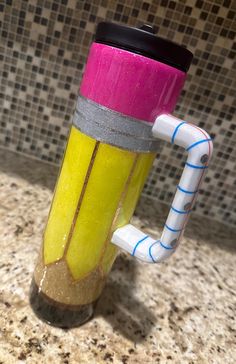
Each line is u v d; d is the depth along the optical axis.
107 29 0.18
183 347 0.26
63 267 0.23
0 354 0.22
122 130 0.19
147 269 0.33
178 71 0.18
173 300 0.30
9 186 0.39
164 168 0.42
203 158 0.18
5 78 0.40
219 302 0.32
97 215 0.21
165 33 0.36
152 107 0.19
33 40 0.38
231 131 0.39
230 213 0.44
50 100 0.41
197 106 0.38
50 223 0.23
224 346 0.27
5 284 0.27
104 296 0.29
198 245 0.39
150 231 0.39
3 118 0.42
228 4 0.34
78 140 0.20
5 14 0.37
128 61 0.17
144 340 0.26
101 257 0.23
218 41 0.35
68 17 0.36
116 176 0.20
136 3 0.35
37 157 0.44
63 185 0.22
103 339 0.25
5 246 0.30
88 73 0.19
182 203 0.19
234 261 0.38
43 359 0.22
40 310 0.25
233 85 0.37
